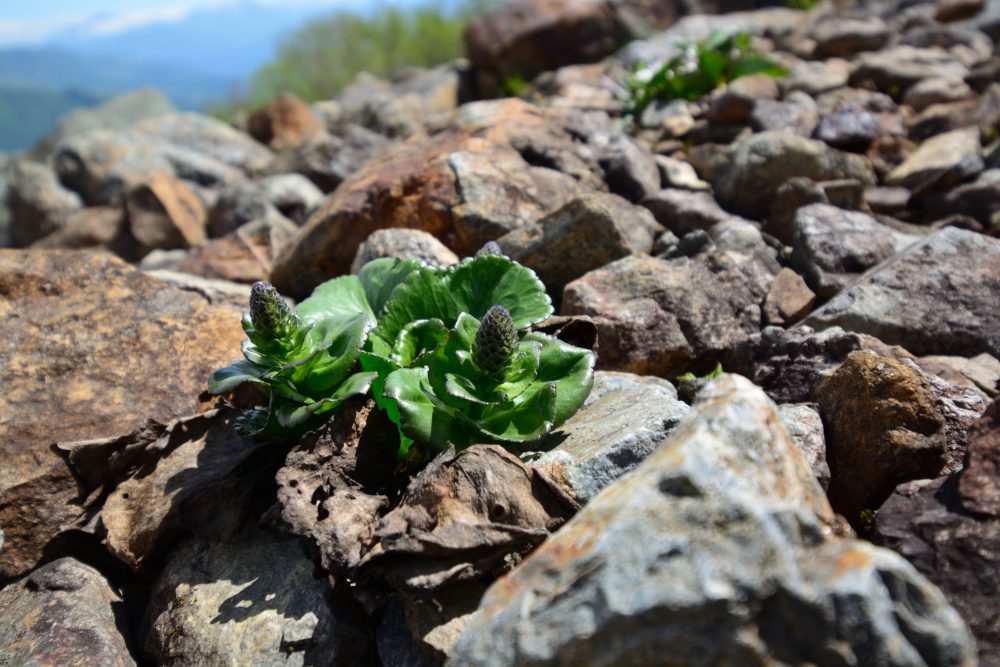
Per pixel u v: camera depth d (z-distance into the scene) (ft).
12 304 1.23
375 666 0.85
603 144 1.84
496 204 1.54
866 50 2.74
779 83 2.39
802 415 1.00
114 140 3.13
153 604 0.95
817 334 1.16
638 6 3.50
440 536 0.80
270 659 0.83
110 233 2.66
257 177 2.74
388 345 1.01
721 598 0.60
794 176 1.75
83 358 1.17
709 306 1.32
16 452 1.07
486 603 0.68
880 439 0.95
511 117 1.86
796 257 1.44
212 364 1.19
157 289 1.28
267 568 0.92
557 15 3.35
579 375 0.93
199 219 2.65
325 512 0.86
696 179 1.89
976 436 0.83
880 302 1.22
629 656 0.62
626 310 1.28
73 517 1.06
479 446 0.87
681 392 1.16
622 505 0.66
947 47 2.69
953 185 1.74
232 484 0.96
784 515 0.63
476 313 1.01
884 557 0.62
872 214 1.63
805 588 0.61
